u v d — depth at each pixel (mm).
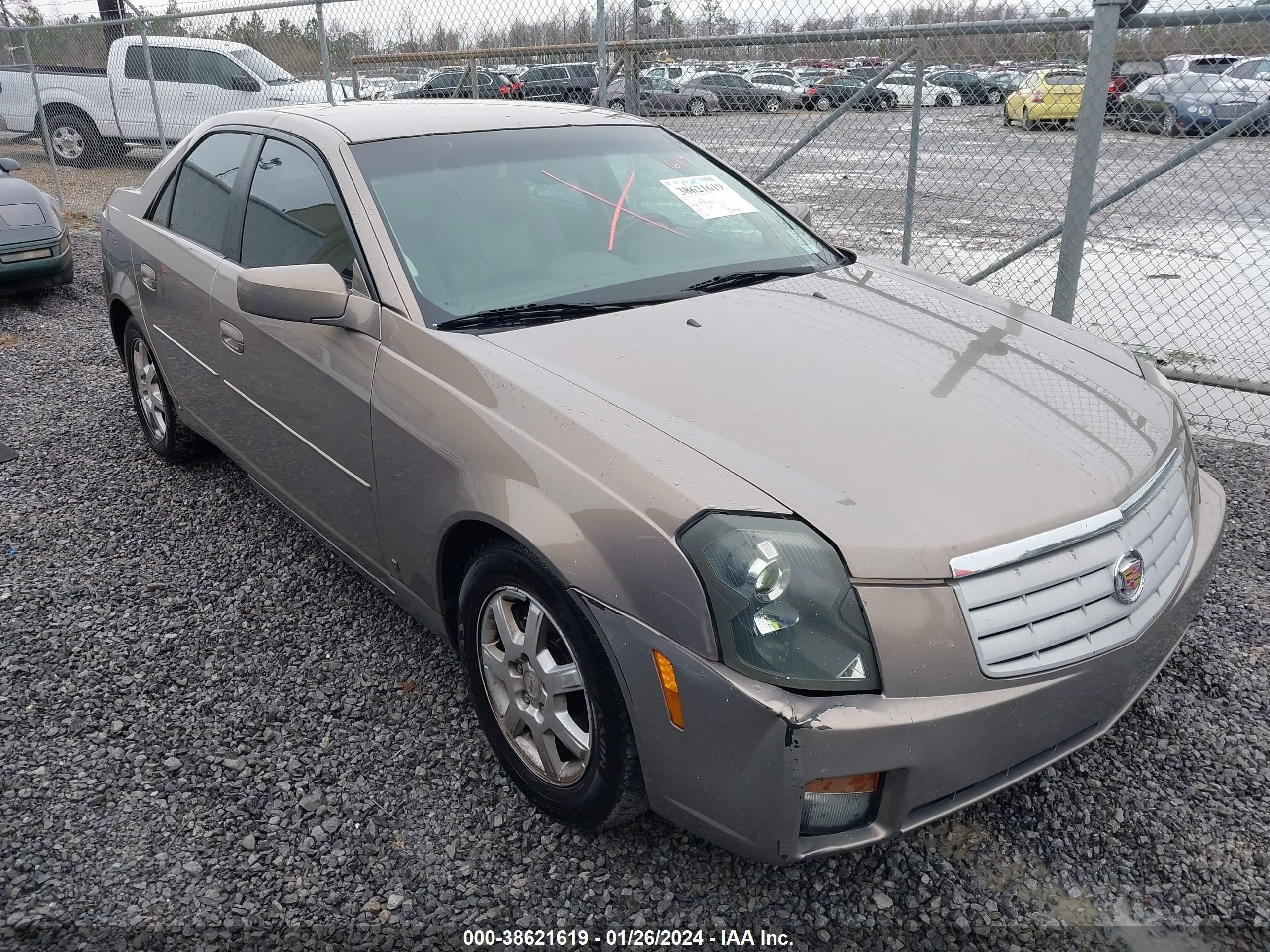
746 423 2186
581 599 2061
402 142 3139
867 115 6156
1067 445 2230
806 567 1877
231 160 3697
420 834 2408
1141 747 2645
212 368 3660
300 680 3025
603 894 2225
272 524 4051
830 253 3490
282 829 2426
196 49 12281
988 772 1974
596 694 2115
